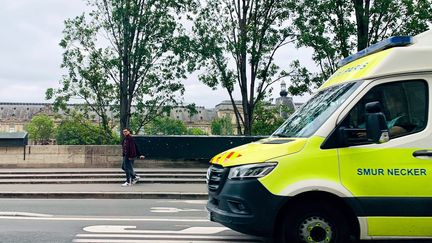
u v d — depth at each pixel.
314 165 5.44
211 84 28.30
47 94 33.09
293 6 25.72
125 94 31.94
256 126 41.50
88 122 38.91
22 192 13.15
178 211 10.34
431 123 5.51
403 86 5.64
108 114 45.38
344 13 24.34
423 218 5.36
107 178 17.39
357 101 5.60
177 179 16.52
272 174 5.45
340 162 5.44
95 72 32.59
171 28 30.83
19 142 21.33
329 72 24.64
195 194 13.23
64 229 7.84
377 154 5.44
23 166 21.25
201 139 20.17
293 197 5.47
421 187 5.39
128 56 31.33
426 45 5.81
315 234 5.51
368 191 5.39
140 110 32.72
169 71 31.80
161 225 8.30
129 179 15.37
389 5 22.64
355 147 5.46
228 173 5.68
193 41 28.02
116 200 12.62
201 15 27.92
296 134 5.89
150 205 11.47
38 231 7.64
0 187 14.80
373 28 24.02
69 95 33.34
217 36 27.78
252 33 26.59
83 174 18.16
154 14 30.48
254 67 27.81
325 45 23.59
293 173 5.44
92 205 11.36
